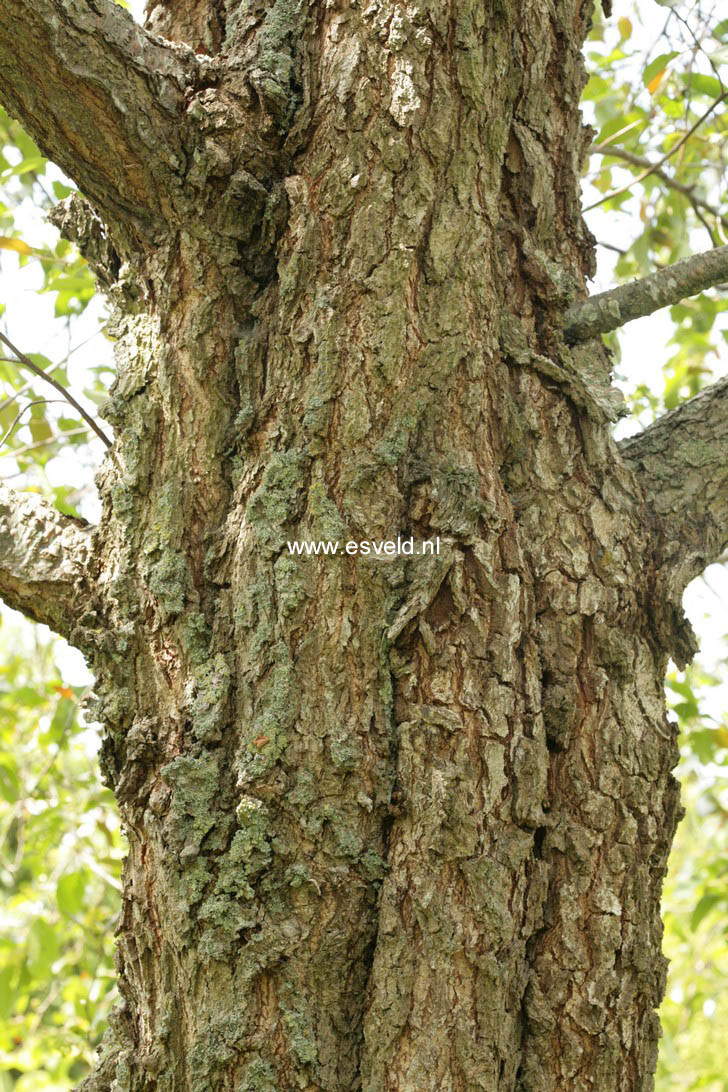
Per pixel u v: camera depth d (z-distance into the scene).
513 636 1.36
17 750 3.72
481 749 1.31
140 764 1.38
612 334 3.13
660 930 1.42
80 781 3.37
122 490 1.47
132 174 1.44
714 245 2.76
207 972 1.26
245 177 1.42
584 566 1.47
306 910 1.27
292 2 1.51
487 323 1.45
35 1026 3.84
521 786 1.33
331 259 1.41
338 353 1.38
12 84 1.38
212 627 1.39
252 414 1.41
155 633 1.41
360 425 1.36
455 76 1.44
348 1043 1.27
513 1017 1.31
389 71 1.43
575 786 1.40
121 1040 1.36
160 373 1.47
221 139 1.43
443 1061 1.23
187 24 1.65
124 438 1.49
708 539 1.60
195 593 1.40
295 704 1.31
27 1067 4.00
